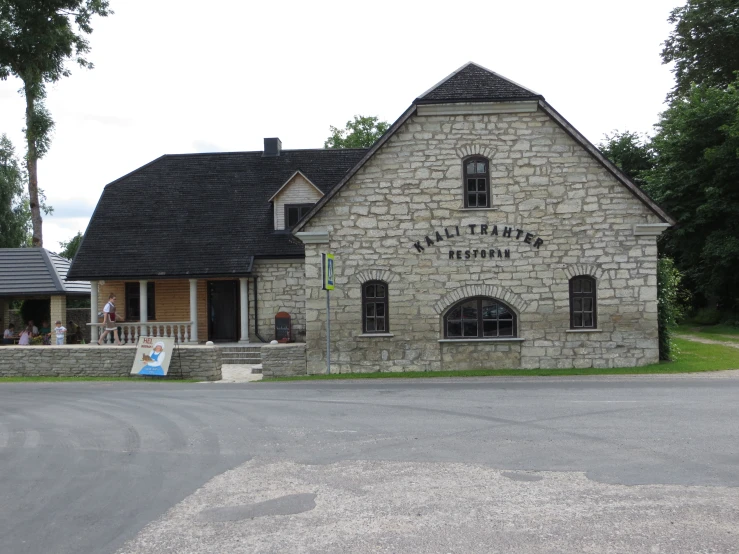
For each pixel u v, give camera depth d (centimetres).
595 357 2153
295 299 2853
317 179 3139
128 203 3105
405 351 2189
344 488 799
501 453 955
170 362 2195
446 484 808
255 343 2814
